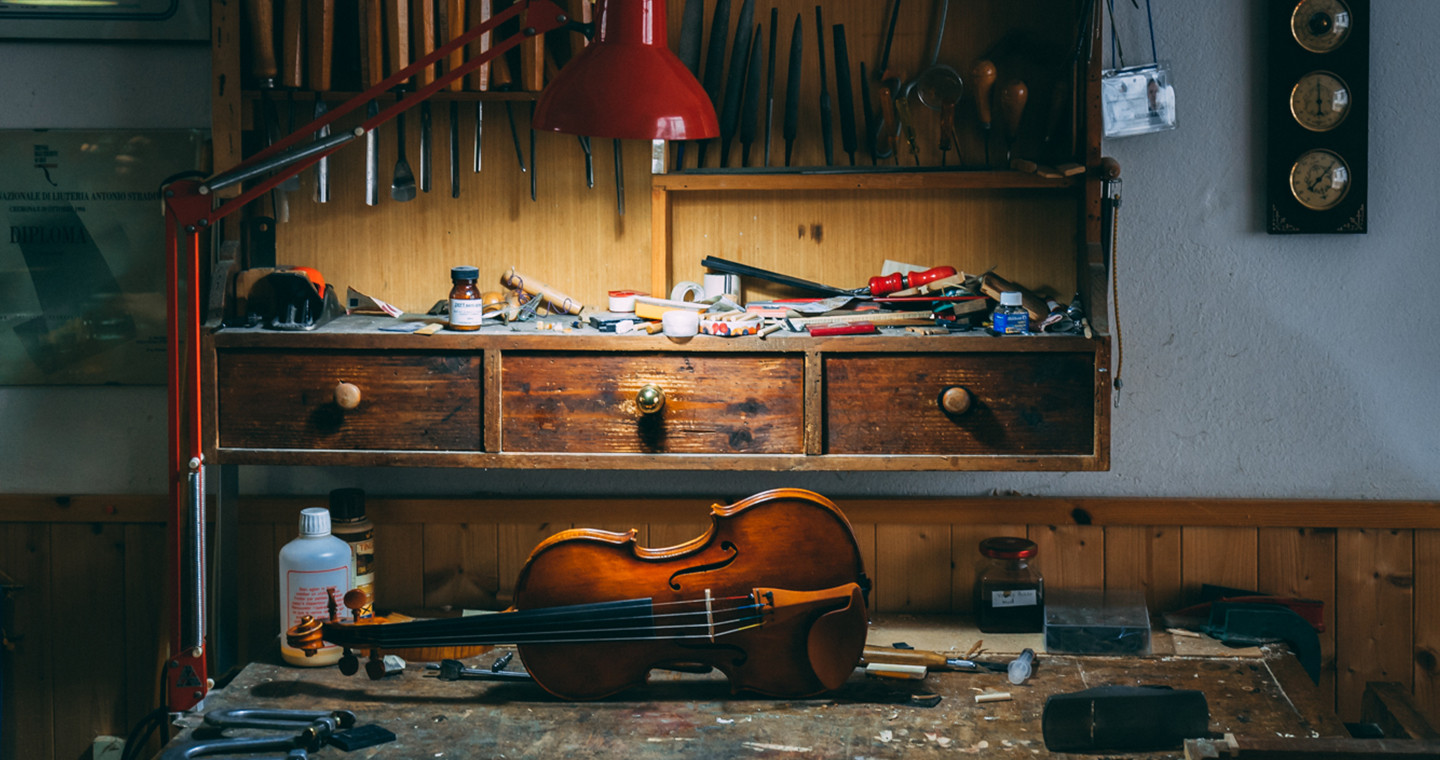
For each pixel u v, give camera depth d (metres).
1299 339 2.25
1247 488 2.29
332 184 2.23
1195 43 2.21
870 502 2.30
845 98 2.15
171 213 1.76
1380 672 2.28
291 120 2.12
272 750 1.66
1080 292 2.08
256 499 2.32
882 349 1.93
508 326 2.03
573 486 2.34
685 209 2.23
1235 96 2.21
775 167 2.15
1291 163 2.19
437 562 2.34
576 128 1.68
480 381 1.98
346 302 2.22
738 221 2.23
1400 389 2.24
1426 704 2.28
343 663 1.83
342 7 2.10
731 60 2.15
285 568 2.00
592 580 1.82
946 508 2.29
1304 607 2.14
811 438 1.96
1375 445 2.26
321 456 1.99
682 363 1.96
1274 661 1.98
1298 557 2.27
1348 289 2.23
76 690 2.38
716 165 2.21
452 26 2.04
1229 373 2.27
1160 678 1.91
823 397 1.96
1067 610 2.13
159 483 2.36
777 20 2.17
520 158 2.17
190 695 1.78
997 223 2.20
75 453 2.36
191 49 2.27
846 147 2.16
